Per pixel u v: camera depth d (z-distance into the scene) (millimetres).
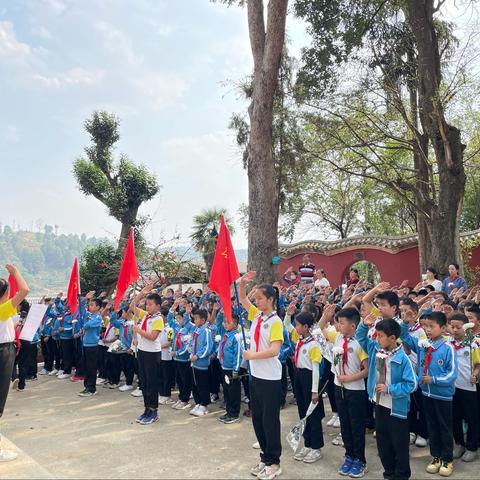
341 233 26453
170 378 8859
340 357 5477
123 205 21906
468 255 14773
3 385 5570
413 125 14406
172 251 17250
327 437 6570
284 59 16797
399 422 4754
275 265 12656
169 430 6953
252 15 13148
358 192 24547
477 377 5656
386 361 4852
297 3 14273
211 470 5457
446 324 5789
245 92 15656
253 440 6484
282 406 8086
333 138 15375
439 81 12734
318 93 14758
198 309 8188
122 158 22562
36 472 5031
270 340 5203
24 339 8906
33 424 7336
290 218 25203
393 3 14281
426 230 14180
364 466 5312
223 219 6328
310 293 10133
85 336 9320
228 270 6184
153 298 7480
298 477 5234
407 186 13594
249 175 12930
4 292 5641
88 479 5238
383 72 14578
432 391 5348
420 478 5152
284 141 16078
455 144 12266
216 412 7953
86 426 7195
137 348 7621
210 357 8031
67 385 10188
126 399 8906
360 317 5836
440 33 14906
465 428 6121
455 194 12266
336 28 14266
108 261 20516
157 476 5301
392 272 18375
